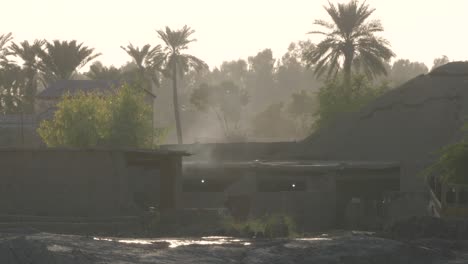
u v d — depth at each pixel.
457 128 129.50
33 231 55.62
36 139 161.50
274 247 49.44
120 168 82.06
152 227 78.19
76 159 81.31
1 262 32.94
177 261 42.22
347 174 115.94
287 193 106.06
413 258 49.78
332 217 108.81
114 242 46.53
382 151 134.88
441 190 89.81
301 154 141.00
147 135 106.06
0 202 81.19
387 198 107.50
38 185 81.06
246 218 108.06
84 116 103.62
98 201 80.94
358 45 190.88
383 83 186.12
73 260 36.66
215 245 49.06
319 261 45.91
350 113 138.88
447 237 67.00
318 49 192.38
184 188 125.69
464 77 134.00
